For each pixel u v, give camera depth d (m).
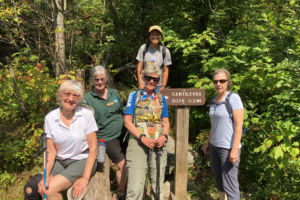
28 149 3.57
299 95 2.90
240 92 3.61
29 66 3.53
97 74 2.70
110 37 6.85
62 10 4.80
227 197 2.54
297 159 2.72
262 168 3.39
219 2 5.06
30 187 2.11
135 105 2.54
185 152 3.06
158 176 2.52
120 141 2.96
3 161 3.71
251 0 4.88
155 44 3.45
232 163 2.38
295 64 2.86
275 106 3.07
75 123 2.25
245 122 3.07
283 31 2.94
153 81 2.49
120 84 5.73
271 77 2.90
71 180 2.25
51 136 2.27
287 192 2.98
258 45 3.21
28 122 3.75
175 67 5.64
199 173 3.93
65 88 2.14
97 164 2.56
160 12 5.48
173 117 4.98
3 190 3.26
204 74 4.67
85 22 6.66
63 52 4.74
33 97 3.68
